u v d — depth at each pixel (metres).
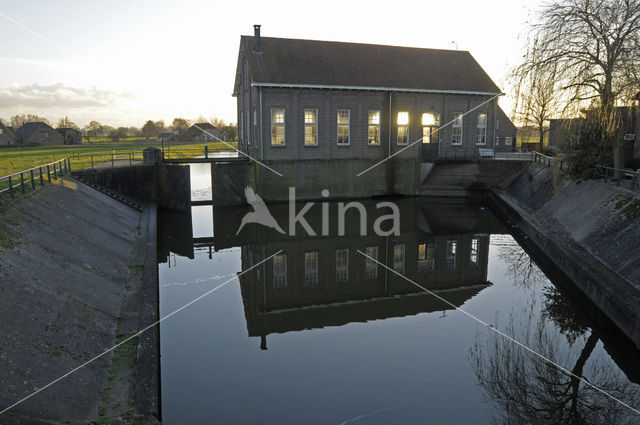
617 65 12.71
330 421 6.55
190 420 6.54
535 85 14.82
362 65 28.58
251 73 25.41
